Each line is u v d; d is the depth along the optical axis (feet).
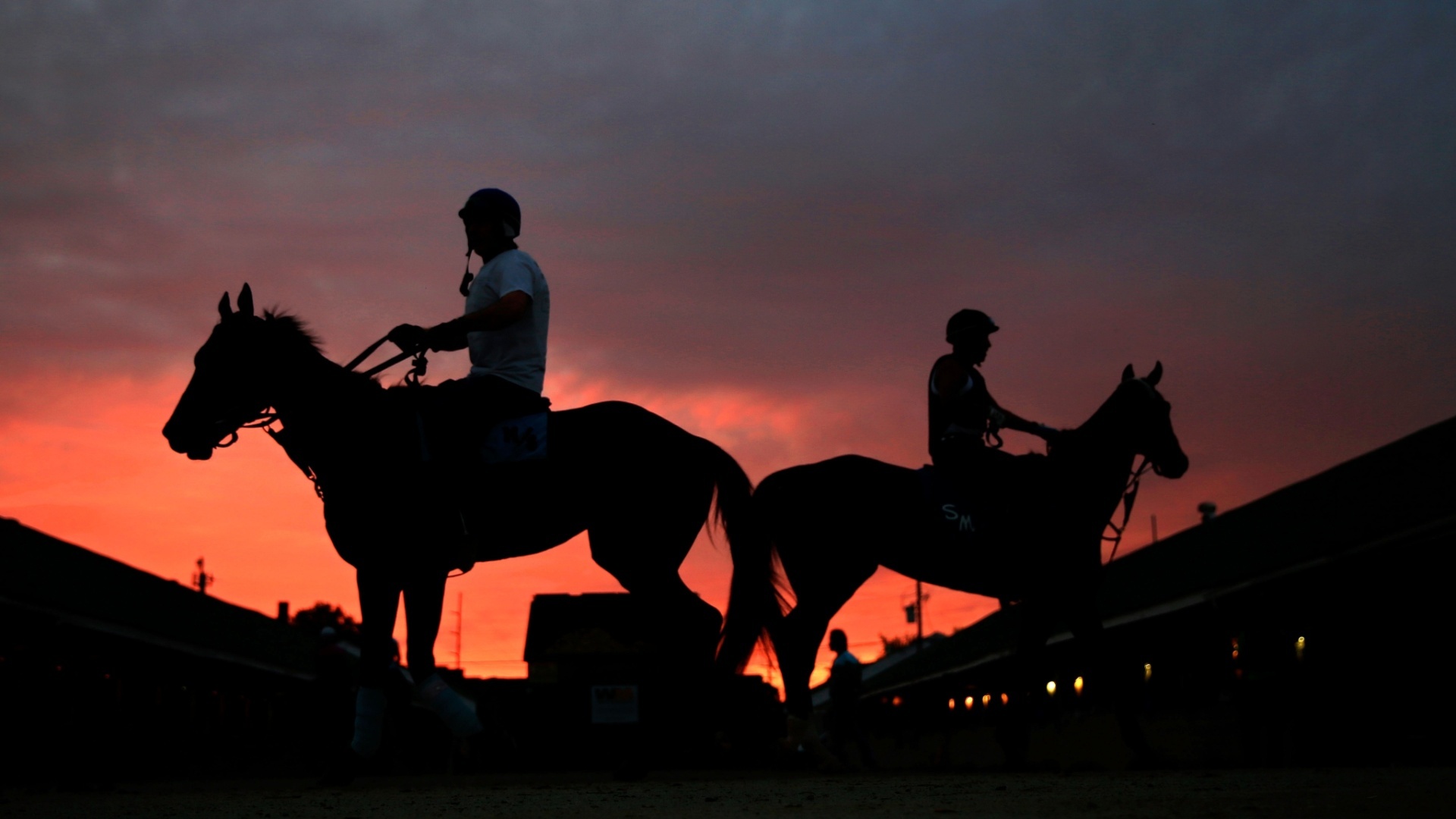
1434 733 30.37
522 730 51.93
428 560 16.80
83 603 43.39
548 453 17.34
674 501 18.13
